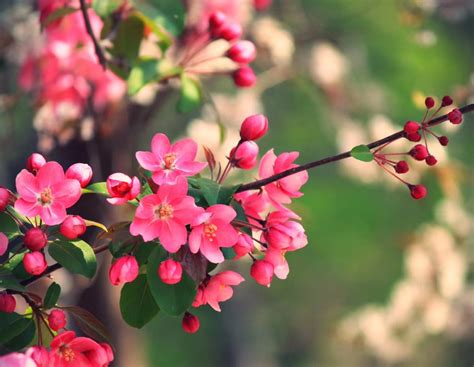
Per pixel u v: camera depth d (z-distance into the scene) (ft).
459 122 10.98
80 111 20.40
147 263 10.85
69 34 19.21
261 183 11.30
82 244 11.11
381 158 11.10
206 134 24.81
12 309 11.06
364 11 36.29
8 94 22.33
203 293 11.25
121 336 23.24
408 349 35.63
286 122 49.75
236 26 15.88
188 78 15.88
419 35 27.37
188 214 10.50
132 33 16.15
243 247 10.86
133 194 10.51
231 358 61.62
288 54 24.63
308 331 68.74
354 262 64.54
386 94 34.22
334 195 61.93
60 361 10.82
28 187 10.71
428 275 32.27
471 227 32.83
